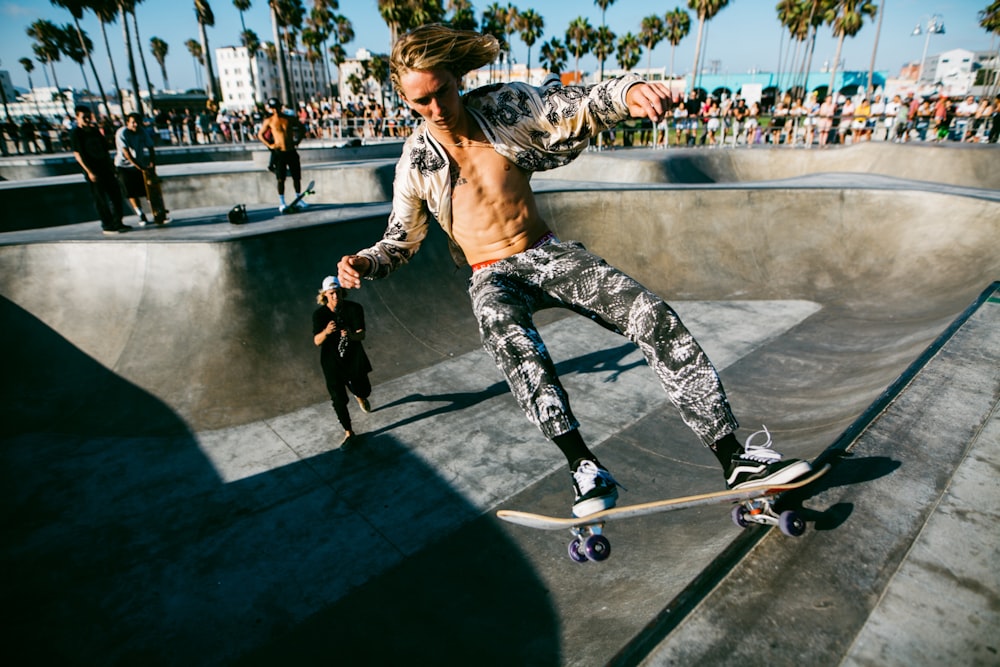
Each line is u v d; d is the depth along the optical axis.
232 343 7.04
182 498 5.31
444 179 1.92
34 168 15.60
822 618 1.65
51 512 5.14
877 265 10.08
